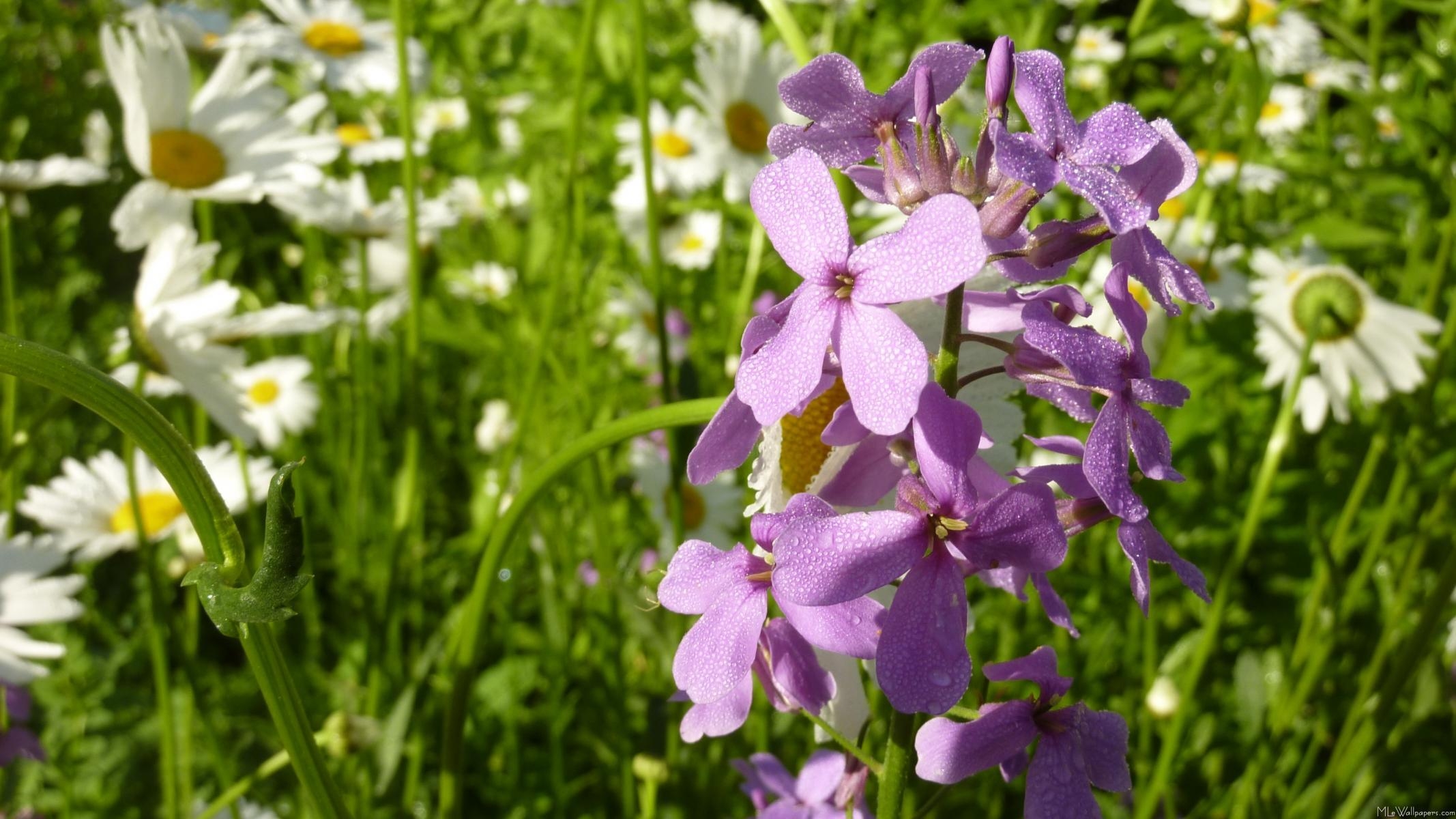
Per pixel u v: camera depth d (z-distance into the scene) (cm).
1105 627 34
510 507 19
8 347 13
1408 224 44
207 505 14
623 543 39
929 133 14
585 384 39
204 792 33
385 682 34
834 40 40
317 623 40
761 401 13
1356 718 27
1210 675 36
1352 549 39
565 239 30
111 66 29
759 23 72
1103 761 14
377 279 47
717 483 39
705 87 44
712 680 14
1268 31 53
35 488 33
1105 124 14
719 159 44
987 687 15
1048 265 14
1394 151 44
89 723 35
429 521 47
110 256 67
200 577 14
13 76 74
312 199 39
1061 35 47
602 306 50
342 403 46
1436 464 37
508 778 35
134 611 42
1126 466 13
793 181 14
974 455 15
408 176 31
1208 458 43
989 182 14
